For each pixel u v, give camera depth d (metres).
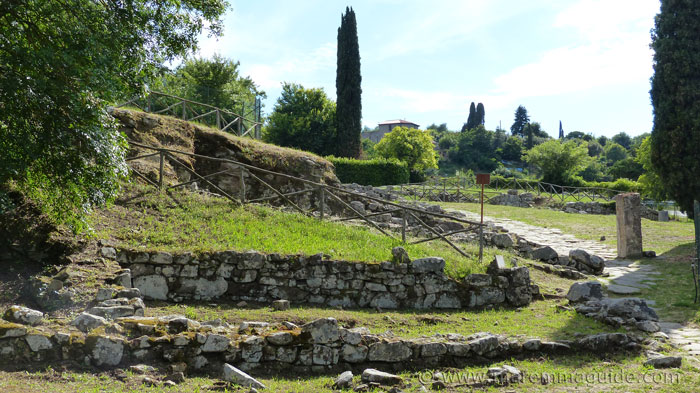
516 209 29.31
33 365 5.88
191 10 10.25
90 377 5.81
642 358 7.77
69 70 8.04
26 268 8.45
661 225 25.06
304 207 18.02
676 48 20.05
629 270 15.77
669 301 11.77
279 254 9.88
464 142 96.25
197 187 14.34
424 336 8.25
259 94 43.38
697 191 19.77
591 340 8.08
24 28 8.45
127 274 8.52
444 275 10.88
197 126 17.11
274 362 6.91
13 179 8.77
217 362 6.66
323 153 48.97
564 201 35.12
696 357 7.77
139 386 5.71
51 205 8.79
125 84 9.14
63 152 8.43
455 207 29.09
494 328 9.18
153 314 8.02
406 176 41.78
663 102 20.34
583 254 15.60
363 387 6.24
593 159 77.00
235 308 8.95
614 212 31.64
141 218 11.00
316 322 7.13
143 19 9.40
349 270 10.22
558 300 11.84
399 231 16.11
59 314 7.20
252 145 17.94
